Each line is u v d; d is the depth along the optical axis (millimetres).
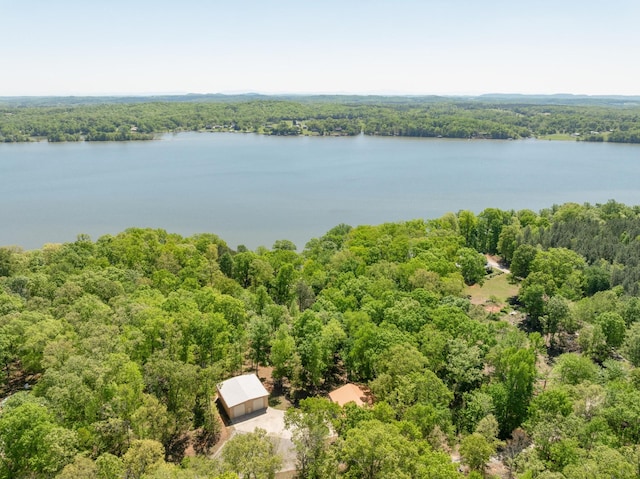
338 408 50469
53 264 91875
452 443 54531
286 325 71625
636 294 98125
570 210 157875
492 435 53844
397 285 96688
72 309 69000
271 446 44000
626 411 51062
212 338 65062
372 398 62438
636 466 43062
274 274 107062
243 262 107562
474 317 85125
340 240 133750
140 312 66250
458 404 64562
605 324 77438
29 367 60156
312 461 46781
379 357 63344
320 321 71500
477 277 114062
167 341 61562
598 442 47781
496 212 141750
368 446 40375
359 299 87625
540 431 51562
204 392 58156
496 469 53156
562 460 47125
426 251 110125
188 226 182000
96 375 49938
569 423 51469
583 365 65188
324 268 107938
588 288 103438
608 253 123062
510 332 76250
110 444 47656
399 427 46719
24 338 60562
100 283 79500
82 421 48375
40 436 42438
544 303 91938
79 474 37344
